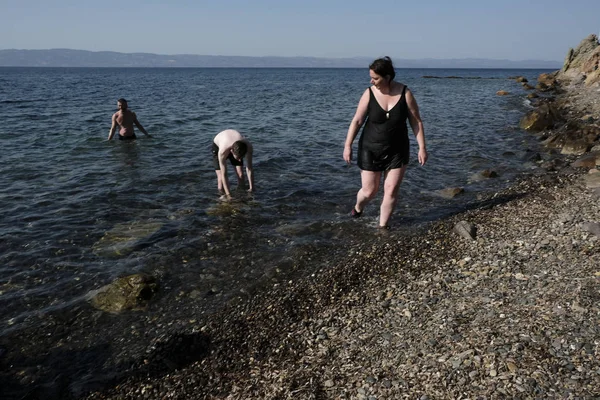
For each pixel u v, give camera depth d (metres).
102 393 3.62
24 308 4.68
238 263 5.62
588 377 2.90
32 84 51.31
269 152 11.40
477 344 3.46
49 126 15.48
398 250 5.65
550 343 3.29
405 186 8.51
